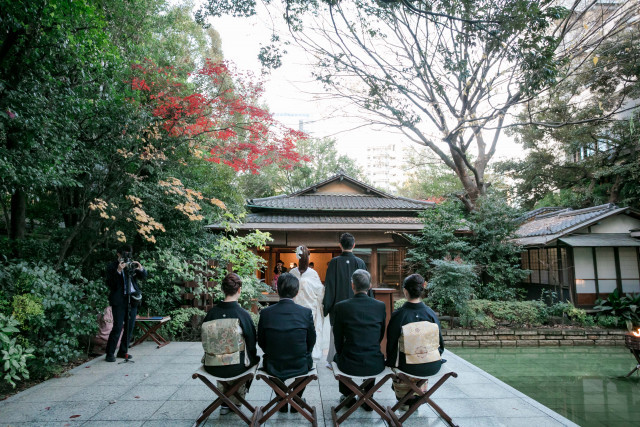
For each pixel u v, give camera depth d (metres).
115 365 4.42
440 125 10.12
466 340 8.76
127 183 5.73
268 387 3.70
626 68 11.92
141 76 6.57
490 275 10.34
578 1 8.35
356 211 11.39
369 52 6.70
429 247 9.92
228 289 2.70
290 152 8.66
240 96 7.61
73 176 5.17
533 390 5.51
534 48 4.22
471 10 4.51
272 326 2.66
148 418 2.89
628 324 7.48
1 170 3.43
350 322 2.71
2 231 7.45
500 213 10.54
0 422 2.79
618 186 13.90
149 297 6.03
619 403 4.91
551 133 14.72
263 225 10.05
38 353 3.93
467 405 3.24
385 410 2.91
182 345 5.57
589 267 10.23
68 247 5.60
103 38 4.97
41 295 3.86
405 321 2.69
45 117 3.89
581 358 7.64
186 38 10.52
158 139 6.18
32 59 3.94
